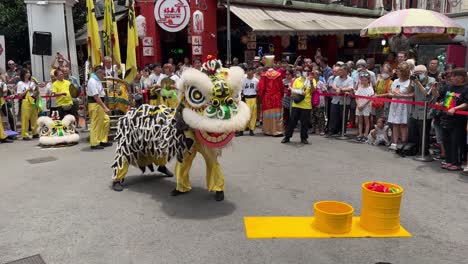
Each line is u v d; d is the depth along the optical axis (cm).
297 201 583
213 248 443
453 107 710
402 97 853
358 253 432
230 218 522
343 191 625
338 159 824
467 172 702
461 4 1659
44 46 1347
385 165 774
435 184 657
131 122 625
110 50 1133
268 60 1145
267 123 1107
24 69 1117
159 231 486
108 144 969
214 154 574
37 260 420
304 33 1555
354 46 2100
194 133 559
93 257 426
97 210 554
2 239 469
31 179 702
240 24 1716
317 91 1046
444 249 442
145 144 613
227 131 525
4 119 1154
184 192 616
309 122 1016
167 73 1113
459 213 538
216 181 582
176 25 1480
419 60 1417
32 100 1091
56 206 570
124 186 657
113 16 1114
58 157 864
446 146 742
